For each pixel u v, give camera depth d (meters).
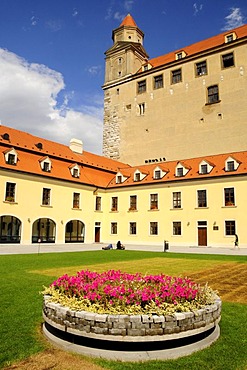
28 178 35.47
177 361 5.05
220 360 5.09
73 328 5.54
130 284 6.73
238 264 18.33
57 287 6.68
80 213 41.69
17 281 11.75
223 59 47.34
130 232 42.78
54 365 4.91
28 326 6.66
